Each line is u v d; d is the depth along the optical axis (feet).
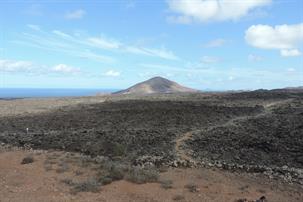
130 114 175.22
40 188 62.44
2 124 160.76
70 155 93.30
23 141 115.65
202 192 61.11
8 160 86.79
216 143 105.70
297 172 74.08
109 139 112.37
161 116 165.37
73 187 62.80
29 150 102.99
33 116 185.16
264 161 86.84
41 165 80.79
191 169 77.51
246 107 191.52
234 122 145.48
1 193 59.57
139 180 66.23
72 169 76.33
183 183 66.28
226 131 123.34
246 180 69.00
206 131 125.90
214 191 61.67
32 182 66.39
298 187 64.90
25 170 75.97
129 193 60.18
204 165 80.38
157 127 139.03
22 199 56.29
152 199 57.21
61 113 194.39
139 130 130.21
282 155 91.71
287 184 66.59
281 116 151.84
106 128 141.18
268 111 178.81
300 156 89.30
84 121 161.27
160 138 113.60
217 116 161.48
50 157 89.30
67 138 116.16
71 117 174.91
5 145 112.27
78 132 129.18
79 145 104.37
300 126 124.77
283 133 114.52
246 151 96.07
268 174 72.64
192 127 136.46
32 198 56.90
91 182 64.23
